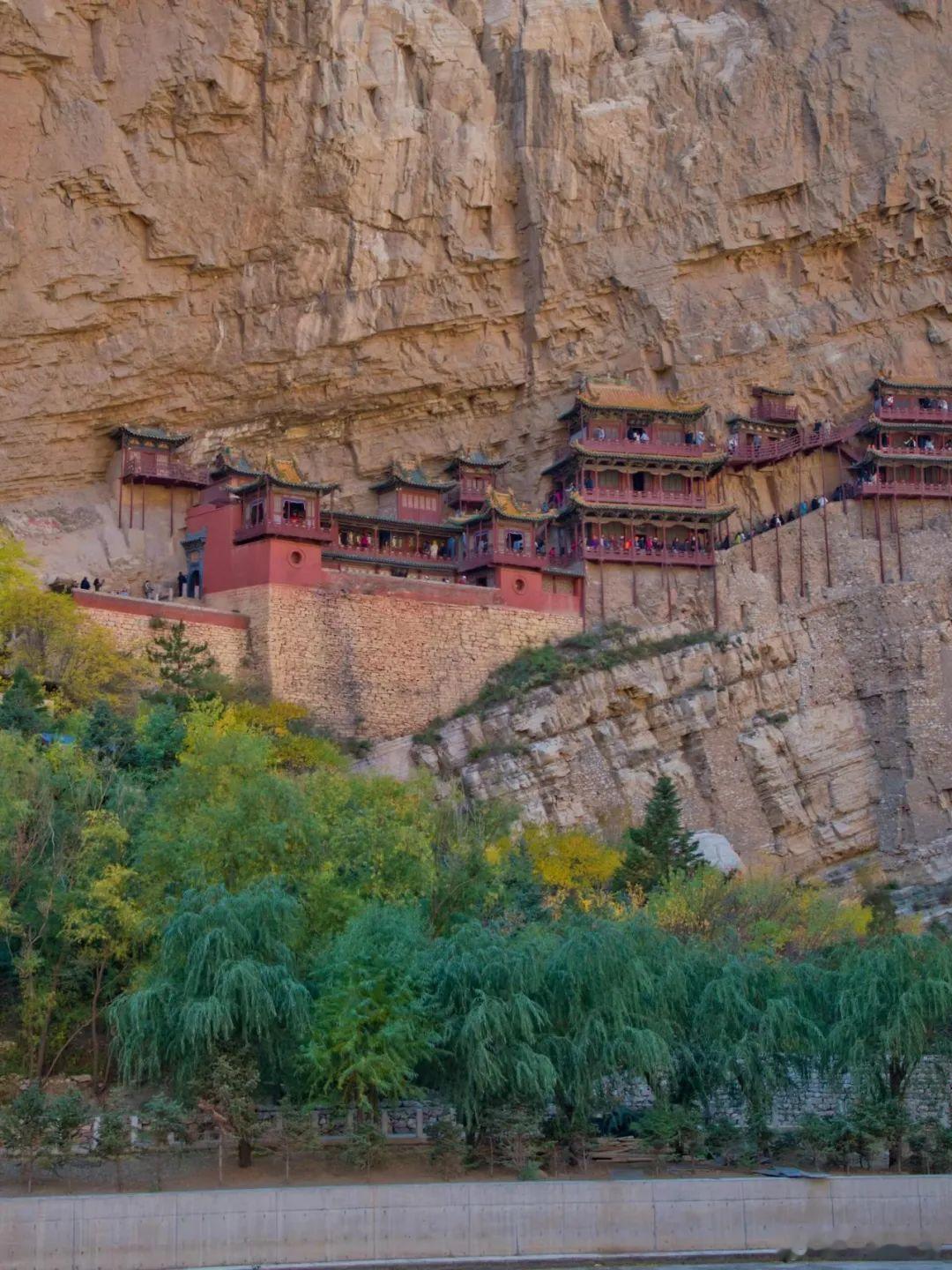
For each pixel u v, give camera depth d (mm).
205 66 78875
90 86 78438
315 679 74000
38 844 44906
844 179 89688
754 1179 38156
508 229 87188
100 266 78938
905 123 90188
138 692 67438
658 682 78875
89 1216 34438
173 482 81875
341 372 84750
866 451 88375
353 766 71812
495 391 88625
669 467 86375
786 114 89875
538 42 87750
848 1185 38625
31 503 80375
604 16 93938
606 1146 42281
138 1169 38281
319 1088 39219
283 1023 39062
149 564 80438
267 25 80375
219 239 81000
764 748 78938
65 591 70000
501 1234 36469
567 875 61344
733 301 89875
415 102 86188
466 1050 38969
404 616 77000
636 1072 41062
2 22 76062
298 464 86812
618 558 83125
